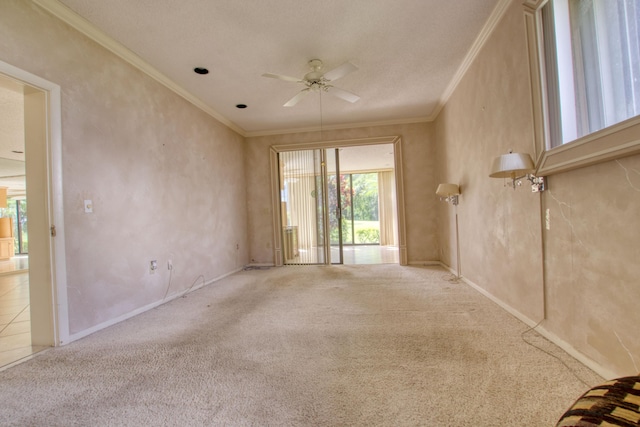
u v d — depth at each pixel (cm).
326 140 575
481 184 326
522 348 203
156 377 183
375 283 413
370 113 511
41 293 232
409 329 245
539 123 204
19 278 548
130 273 303
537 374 172
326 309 306
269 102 443
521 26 232
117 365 200
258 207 594
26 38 216
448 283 396
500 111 271
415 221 553
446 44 311
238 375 183
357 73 368
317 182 591
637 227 141
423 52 325
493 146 290
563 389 157
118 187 292
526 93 227
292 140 586
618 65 146
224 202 504
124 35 278
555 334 207
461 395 156
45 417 149
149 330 263
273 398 159
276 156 590
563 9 182
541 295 221
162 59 320
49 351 223
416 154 552
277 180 590
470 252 373
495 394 155
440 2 250
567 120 182
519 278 252
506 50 256
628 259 147
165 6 242
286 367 191
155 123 345
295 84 385
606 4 152
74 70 250
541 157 203
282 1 242
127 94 305
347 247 930
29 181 231
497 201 289
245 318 287
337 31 283
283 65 339
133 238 309
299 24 271
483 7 257
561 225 196
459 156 397
